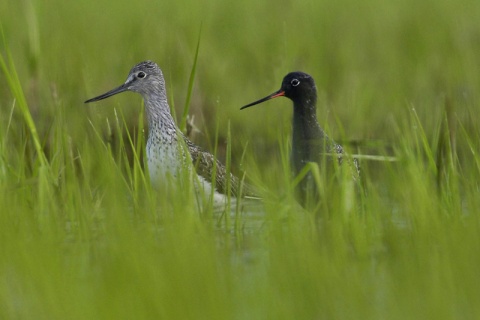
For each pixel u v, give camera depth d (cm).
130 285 844
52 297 823
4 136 1377
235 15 2505
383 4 2689
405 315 798
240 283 919
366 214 1138
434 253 938
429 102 1867
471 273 862
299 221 1107
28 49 1814
